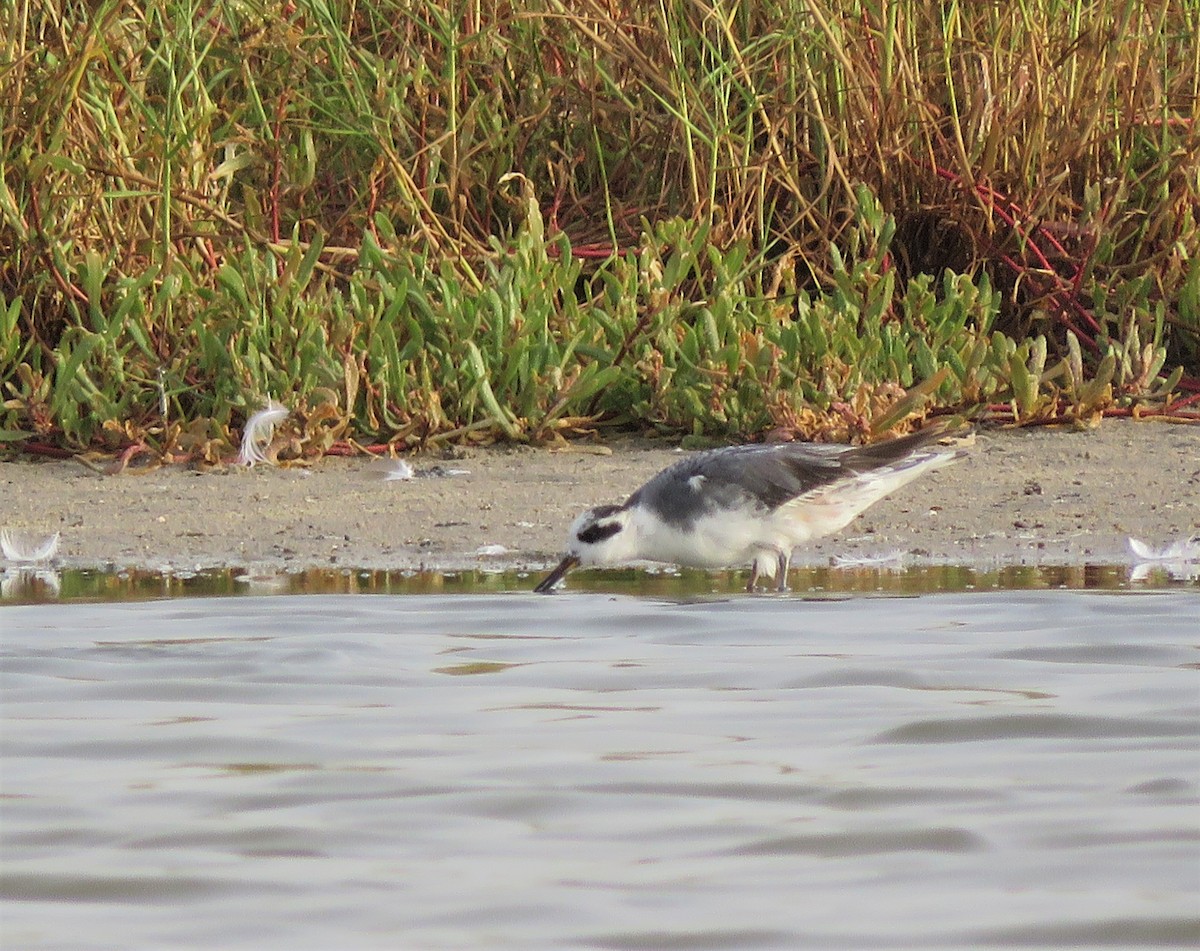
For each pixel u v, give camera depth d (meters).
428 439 14.31
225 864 5.55
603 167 16.19
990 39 16.84
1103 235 16.33
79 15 15.82
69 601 10.05
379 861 5.59
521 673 8.19
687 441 14.44
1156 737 6.95
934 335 15.36
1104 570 11.05
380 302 14.91
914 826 5.88
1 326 14.48
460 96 16.86
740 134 16.66
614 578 11.22
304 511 12.74
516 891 5.33
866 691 7.77
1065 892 5.29
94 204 15.14
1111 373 14.85
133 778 6.44
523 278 15.19
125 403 14.30
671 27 16.11
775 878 5.43
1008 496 13.01
